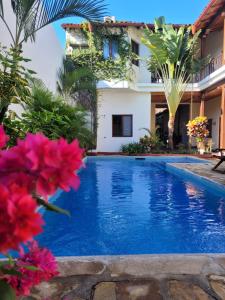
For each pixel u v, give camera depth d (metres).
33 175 0.80
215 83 12.34
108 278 2.10
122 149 14.39
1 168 0.82
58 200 5.63
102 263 2.34
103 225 4.10
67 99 10.94
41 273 1.12
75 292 1.90
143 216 4.55
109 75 13.66
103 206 5.16
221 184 6.06
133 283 2.03
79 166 0.85
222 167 8.88
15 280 1.07
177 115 20.72
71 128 7.17
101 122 14.61
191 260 2.40
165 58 12.94
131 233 3.79
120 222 4.25
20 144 0.85
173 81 13.41
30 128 5.39
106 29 6.27
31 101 5.61
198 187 6.93
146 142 14.03
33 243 1.18
